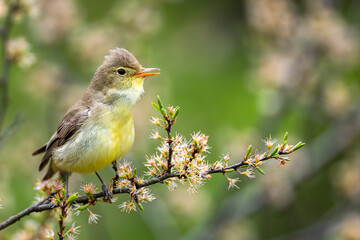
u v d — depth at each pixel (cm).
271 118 1306
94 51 1263
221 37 1586
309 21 1333
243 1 1581
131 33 1262
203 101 1470
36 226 780
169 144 621
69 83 1275
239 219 1307
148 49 1291
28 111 1304
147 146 1273
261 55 1390
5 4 904
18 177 1220
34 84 1252
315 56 1331
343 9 1592
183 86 1490
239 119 1439
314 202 1454
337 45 1322
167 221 1282
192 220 1362
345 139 1352
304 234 1302
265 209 1345
